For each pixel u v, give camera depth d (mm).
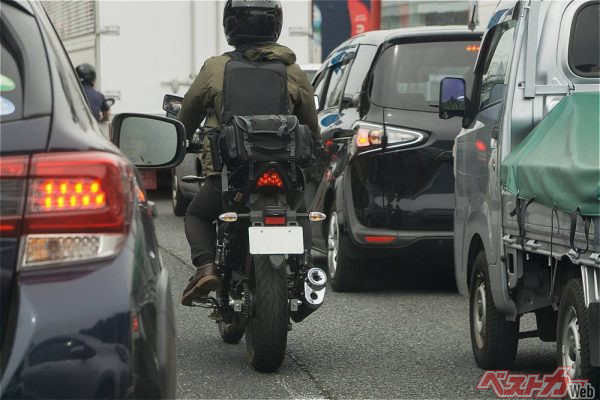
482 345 16484
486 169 16031
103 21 44312
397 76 23406
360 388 15391
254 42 16844
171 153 11438
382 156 23000
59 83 7945
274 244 15391
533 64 14891
